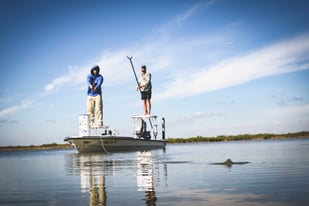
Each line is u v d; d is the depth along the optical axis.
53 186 6.14
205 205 4.14
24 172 9.39
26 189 5.85
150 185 5.84
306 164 8.73
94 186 5.93
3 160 18.70
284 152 14.74
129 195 4.92
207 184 5.76
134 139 21.50
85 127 19.86
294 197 4.45
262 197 4.51
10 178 7.83
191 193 4.96
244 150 18.23
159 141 25.23
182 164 9.98
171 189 5.36
